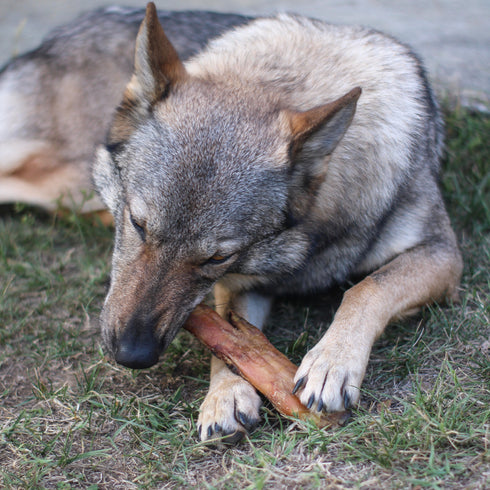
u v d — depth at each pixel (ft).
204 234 9.82
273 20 13.85
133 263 10.15
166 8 29.27
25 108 18.07
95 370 11.53
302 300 13.74
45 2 31.91
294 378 9.81
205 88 10.80
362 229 12.24
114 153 11.17
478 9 28.43
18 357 12.63
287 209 10.66
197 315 10.80
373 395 10.39
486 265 14.52
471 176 17.87
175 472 9.29
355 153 11.69
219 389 10.05
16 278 15.48
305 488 8.52
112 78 17.43
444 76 22.02
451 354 11.50
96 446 10.05
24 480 9.18
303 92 11.56
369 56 12.67
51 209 18.29
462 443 9.07
